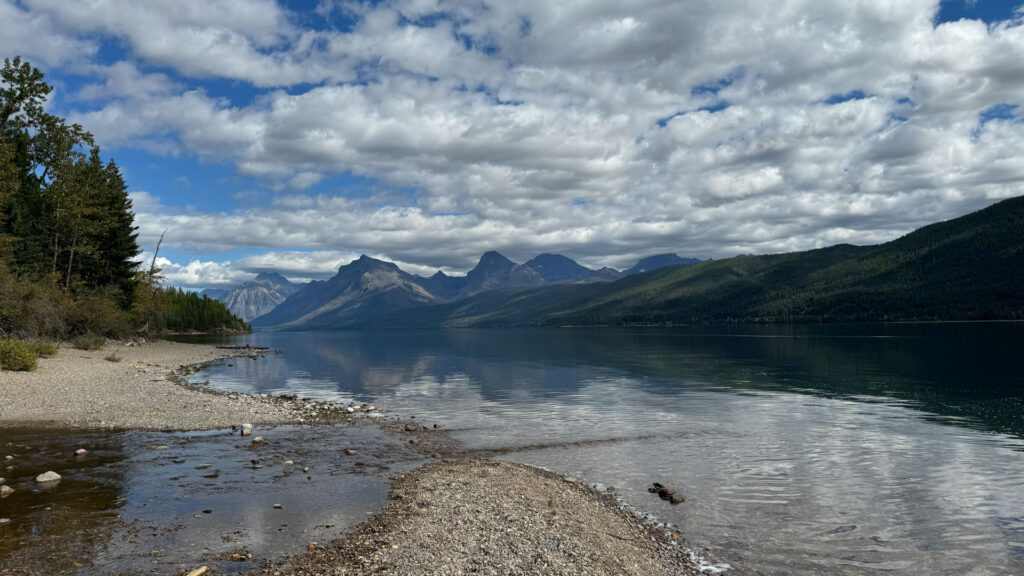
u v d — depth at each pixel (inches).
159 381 1662.2
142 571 420.5
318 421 1146.7
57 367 1781.5
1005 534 564.4
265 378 2214.6
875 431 1091.3
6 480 659.4
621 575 443.8
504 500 617.0
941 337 4847.4
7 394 1228.5
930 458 876.0
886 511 631.8
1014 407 1373.0
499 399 1587.1
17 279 2485.2
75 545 468.4
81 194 3213.6
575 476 775.1
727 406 1417.3
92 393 1312.7
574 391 1764.3
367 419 1205.1
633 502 661.9
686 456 892.6
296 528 522.6
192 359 3002.0
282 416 1176.8
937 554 516.1
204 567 425.1
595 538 522.6
